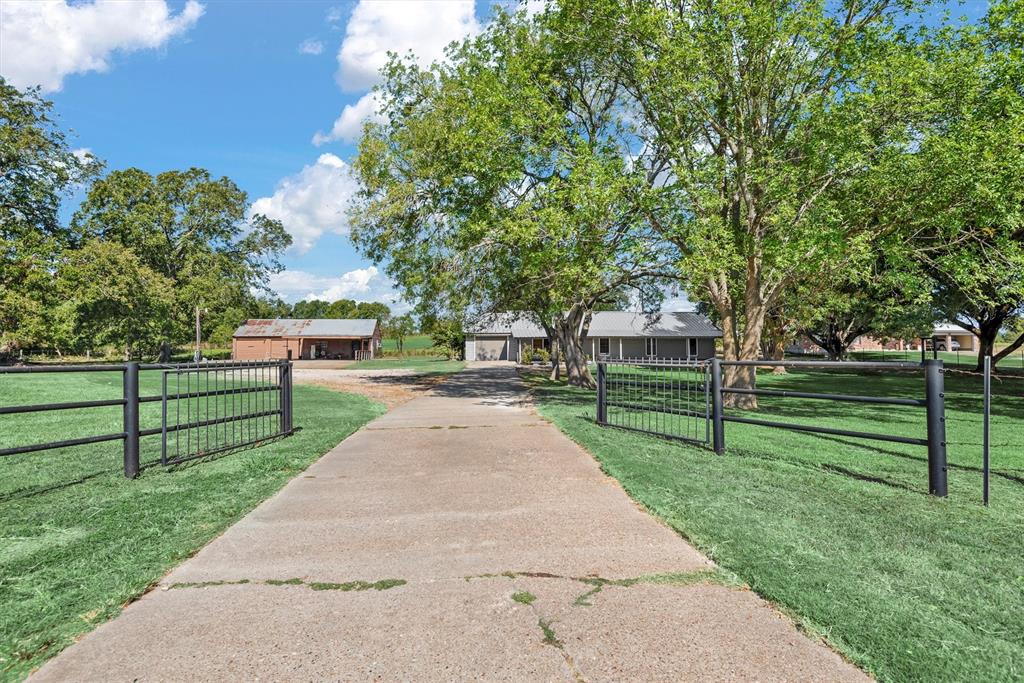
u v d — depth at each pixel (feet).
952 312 74.69
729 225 41.34
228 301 161.99
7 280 89.71
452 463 20.26
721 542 11.80
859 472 18.98
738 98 40.57
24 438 25.52
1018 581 9.85
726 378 45.68
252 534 12.54
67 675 7.14
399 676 7.09
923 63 33.99
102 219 133.39
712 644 7.84
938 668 7.20
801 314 102.83
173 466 19.71
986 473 14.94
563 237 39.70
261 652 7.67
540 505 14.82
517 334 163.22
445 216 56.75
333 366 136.56
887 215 38.60
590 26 43.27
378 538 12.28
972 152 31.94
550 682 6.95
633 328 156.15
